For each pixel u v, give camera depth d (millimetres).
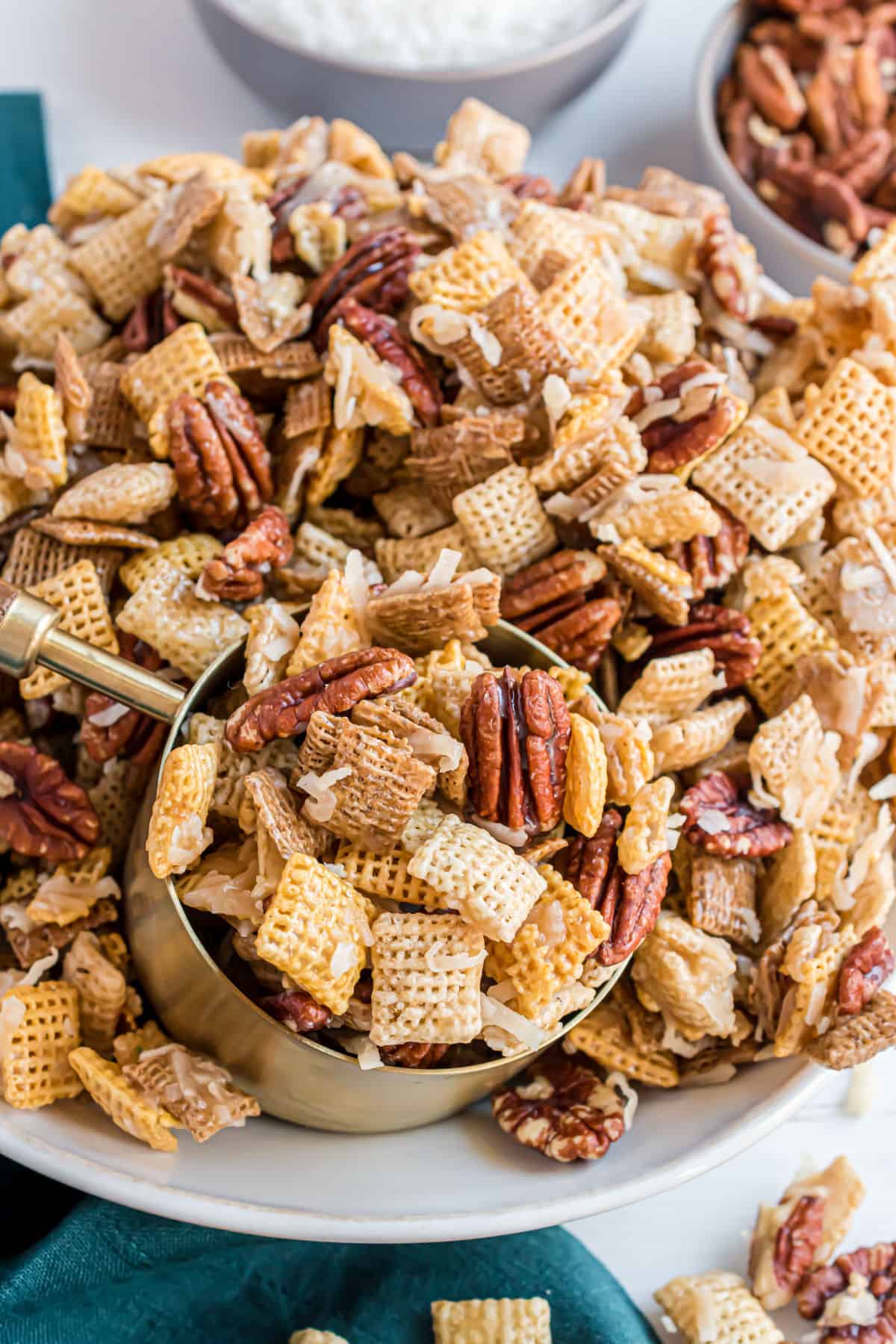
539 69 565
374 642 403
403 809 369
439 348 418
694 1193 445
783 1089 403
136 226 434
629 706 410
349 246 436
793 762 411
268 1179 392
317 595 394
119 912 420
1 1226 440
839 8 637
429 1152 404
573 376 415
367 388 413
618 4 602
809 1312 429
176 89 605
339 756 371
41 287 436
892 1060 456
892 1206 447
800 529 428
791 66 635
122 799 421
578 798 380
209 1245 424
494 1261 430
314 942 363
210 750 376
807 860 409
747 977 413
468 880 367
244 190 431
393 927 371
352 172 448
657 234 446
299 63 562
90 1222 416
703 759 418
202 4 569
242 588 407
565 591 408
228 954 388
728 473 421
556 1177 398
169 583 408
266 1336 426
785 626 421
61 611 405
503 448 412
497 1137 409
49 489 421
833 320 438
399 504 431
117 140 600
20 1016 392
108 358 436
